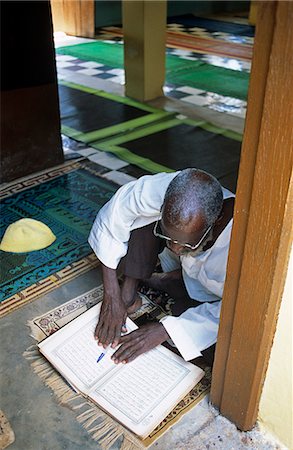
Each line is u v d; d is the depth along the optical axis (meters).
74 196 2.40
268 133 0.84
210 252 1.33
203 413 1.34
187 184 1.17
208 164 2.83
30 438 1.27
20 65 2.33
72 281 1.81
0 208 2.29
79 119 3.46
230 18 7.40
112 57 5.12
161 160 2.85
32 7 2.25
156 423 1.27
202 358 1.50
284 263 0.98
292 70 0.76
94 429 1.29
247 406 1.23
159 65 3.81
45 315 1.65
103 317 1.51
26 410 1.34
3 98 2.35
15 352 1.51
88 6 5.78
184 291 1.72
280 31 0.74
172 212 1.16
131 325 1.51
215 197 1.18
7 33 2.22
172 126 3.37
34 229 2.06
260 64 0.79
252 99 0.83
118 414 1.29
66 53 5.25
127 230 1.44
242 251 1.02
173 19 7.19
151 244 1.49
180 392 1.33
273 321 1.08
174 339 1.38
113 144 3.04
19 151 2.53
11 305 1.69
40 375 1.44
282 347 1.13
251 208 0.95
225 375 1.24
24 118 2.47
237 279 1.06
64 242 2.03
